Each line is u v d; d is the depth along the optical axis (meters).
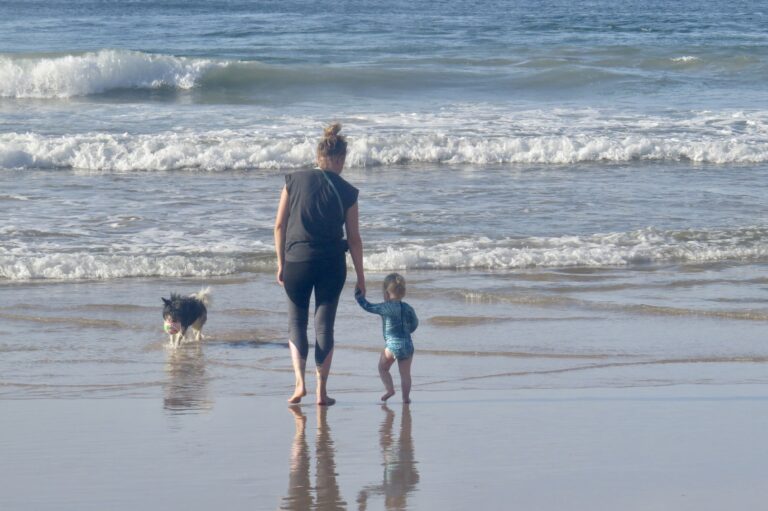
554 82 39.94
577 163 26.14
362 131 28.56
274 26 67.12
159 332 12.60
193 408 9.20
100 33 60.56
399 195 21.61
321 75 38.69
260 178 23.78
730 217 19.69
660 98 37.00
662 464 7.25
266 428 8.45
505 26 69.12
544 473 7.04
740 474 7.00
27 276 15.30
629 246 17.33
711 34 63.66
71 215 19.28
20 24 67.81
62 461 7.36
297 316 9.12
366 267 15.93
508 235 18.09
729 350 11.68
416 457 7.52
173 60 37.44
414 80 39.25
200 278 15.48
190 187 22.42
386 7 101.06
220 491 6.69
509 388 10.03
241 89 37.22
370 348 11.73
